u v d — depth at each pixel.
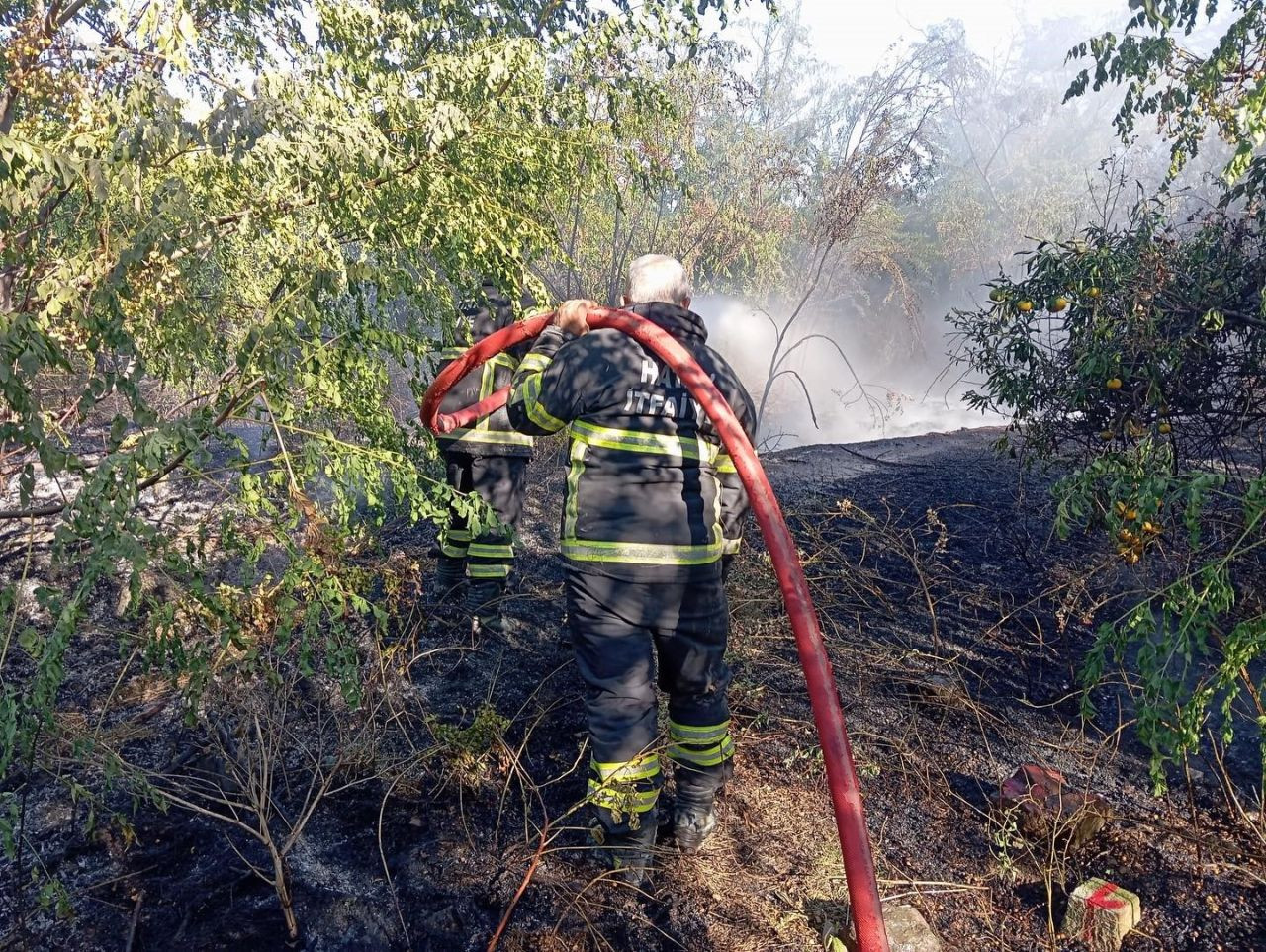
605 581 2.45
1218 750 2.93
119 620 3.67
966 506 5.29
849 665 3.56
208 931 2.25
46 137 2.76
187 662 2.22
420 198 2.86
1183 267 3.61
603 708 2.45
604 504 2.46
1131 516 2.66
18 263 2.53
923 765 2.96
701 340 2.65
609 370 2.47
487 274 3.17
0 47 2.88
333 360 2.45
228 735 3.02
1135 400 3.51
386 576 4.00
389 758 2.98
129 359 2.45
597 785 2.43
